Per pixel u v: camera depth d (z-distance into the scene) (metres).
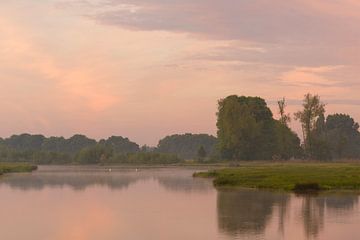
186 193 54.88
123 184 71.38
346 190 56.53
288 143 165.62
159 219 33.94
